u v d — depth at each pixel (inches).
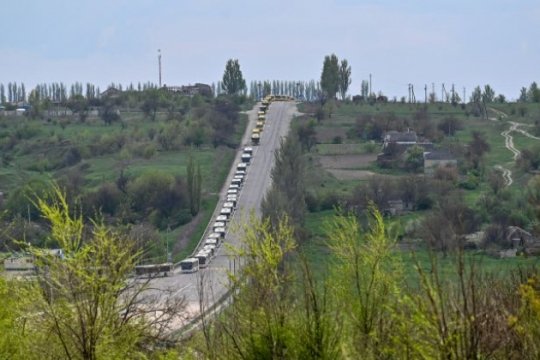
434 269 509.4
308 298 592.1
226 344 596.4
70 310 637.3
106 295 640.4
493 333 504.7
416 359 513.3
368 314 610.5
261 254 612.1
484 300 538.9
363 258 636.1
